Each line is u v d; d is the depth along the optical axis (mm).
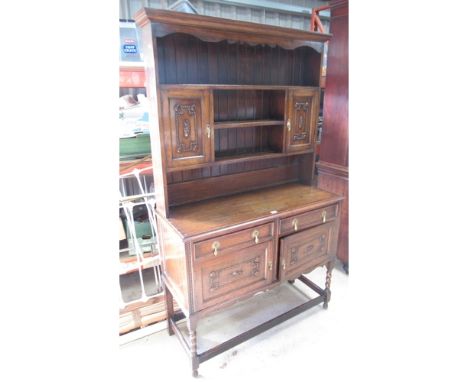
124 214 2139
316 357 1684
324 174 2523
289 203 1743
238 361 1683
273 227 1596
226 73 1748
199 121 1481
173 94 1381
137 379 1588
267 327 1762
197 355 1559
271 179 2080
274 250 1637
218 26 1389
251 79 1843
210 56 1672
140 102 1976
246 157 1723
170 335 1862
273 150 1938
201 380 1573
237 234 1477
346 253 2449
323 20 3791
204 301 1472
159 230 1674
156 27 1271
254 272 1594
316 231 1804
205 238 1385
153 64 1306
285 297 2217
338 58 2221
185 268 1390
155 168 1558
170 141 1435
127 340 1821
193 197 1794
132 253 2004
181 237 1350
